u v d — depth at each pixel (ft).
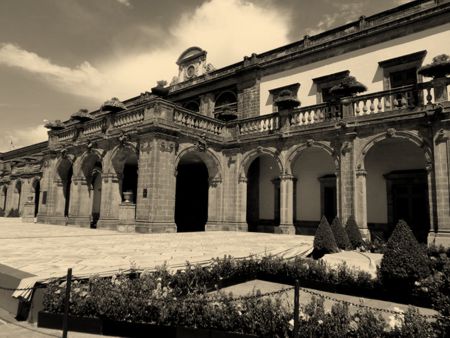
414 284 24.31
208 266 26.61
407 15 59.67
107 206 66.08
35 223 85.92
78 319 18.65
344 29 67.87
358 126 54.08
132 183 89.92
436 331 14.94
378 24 62.69
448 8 55.06
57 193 83.51
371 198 62.39
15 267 24.34
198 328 17.63
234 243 43.96
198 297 19.69
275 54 77.92
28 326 19.22
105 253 31.89
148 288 19.76
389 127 51.44
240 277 29.40
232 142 71.46
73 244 38.96
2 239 44.01
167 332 18.04
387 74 61.05
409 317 15.47
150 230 55.11
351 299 25.67
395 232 26.09
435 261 30.01
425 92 54.54
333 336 15.25
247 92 79.87
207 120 69.92
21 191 127.75
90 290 19.53
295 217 71.82
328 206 67.46
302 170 72.13
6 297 21.72
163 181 57.93
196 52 95.66
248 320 16.93
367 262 34.37
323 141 58.80
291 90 73.31
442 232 44.62
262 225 75.36
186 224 87.76
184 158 77.10
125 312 18.26
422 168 57.26
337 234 46.44
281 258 32.04
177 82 99.25
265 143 67.00
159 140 57.88
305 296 25.77
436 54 56.08
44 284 20.29
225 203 71.15
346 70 65.77
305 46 72.90
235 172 70.54
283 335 16.17
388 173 60.49
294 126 63.05
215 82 86.89
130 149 63.10
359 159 53.98
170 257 30.01
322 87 68.95
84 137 75.10
